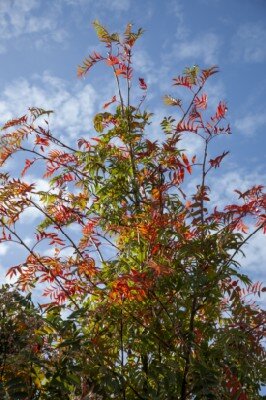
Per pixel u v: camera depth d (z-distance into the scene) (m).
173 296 4.08
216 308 4.11
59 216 4.74
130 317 4.05
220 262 4.09
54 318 3.80
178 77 4.64
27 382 3.61
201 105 4.61
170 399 3.81
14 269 4.07
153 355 4.03
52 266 4.21
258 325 3.91
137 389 3.89
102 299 4.16
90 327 4.02
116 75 5.20
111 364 3.82
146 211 4.53
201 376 3.72
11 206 4.21
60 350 3.68
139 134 5.01
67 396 3.62
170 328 4.05
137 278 3.85
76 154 4.93
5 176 4.27
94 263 4.34
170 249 4.14
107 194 4.73
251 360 3.82
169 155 4.70
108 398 3.74
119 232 4.59
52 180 4.89
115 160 4.89
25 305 3.80
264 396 3.91
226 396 3.67
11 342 3.61
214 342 3.95
